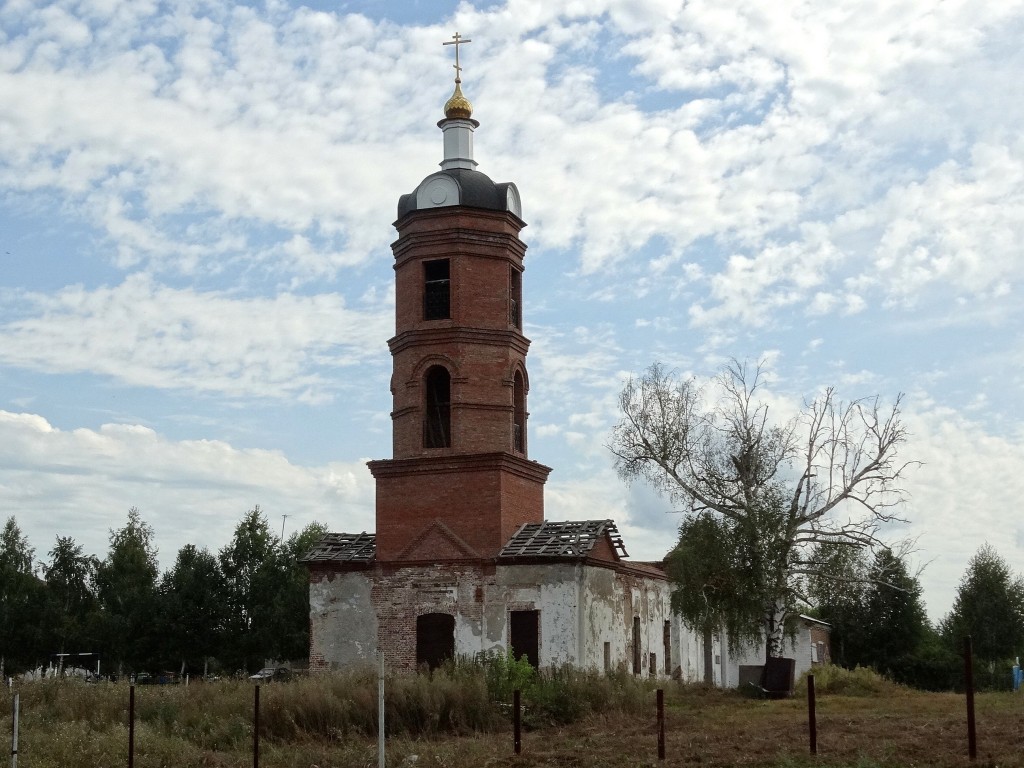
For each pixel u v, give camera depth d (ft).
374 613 142.82
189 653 229.45
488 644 137.69
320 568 145.28
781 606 159.43
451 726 106.22
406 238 148.56
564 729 105.19
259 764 87.35
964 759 70.49
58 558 266.57
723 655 193.88
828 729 92.68
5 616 247.09
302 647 233.76
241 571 239.09
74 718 108.47
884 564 173.99
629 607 153.89
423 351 145.59
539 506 151.33
